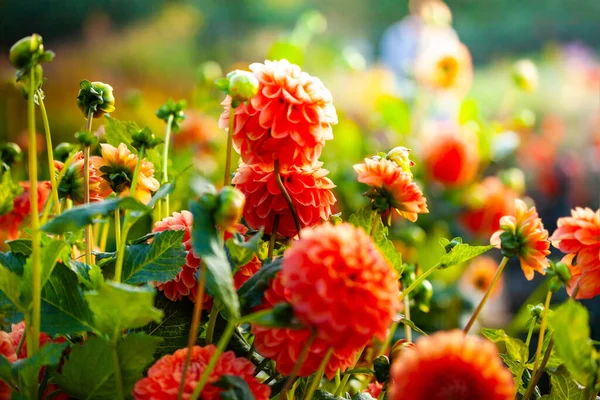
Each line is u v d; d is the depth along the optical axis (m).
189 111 2.62
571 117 4.77
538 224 1.09
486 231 2.54
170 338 1.09
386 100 2.79
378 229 1.12
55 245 0.96
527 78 2.63
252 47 7.43
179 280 1.08
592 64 6.06
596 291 1.10
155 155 1.26
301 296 0.88
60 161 1.29
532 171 3.62
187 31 7.29
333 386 1.28
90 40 6.68
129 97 2.37
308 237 0.89
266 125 1.05
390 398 0.91
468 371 0.87
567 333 0.94
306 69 3.94
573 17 8.20
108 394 0.96
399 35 3.62
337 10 8.61
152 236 1.11
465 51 2.78
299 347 0.95
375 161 1.09
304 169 1.12
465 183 2.67
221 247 0.91
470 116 2.85
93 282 0.98
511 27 8.30
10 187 1.11
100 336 0.94
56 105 4.12
